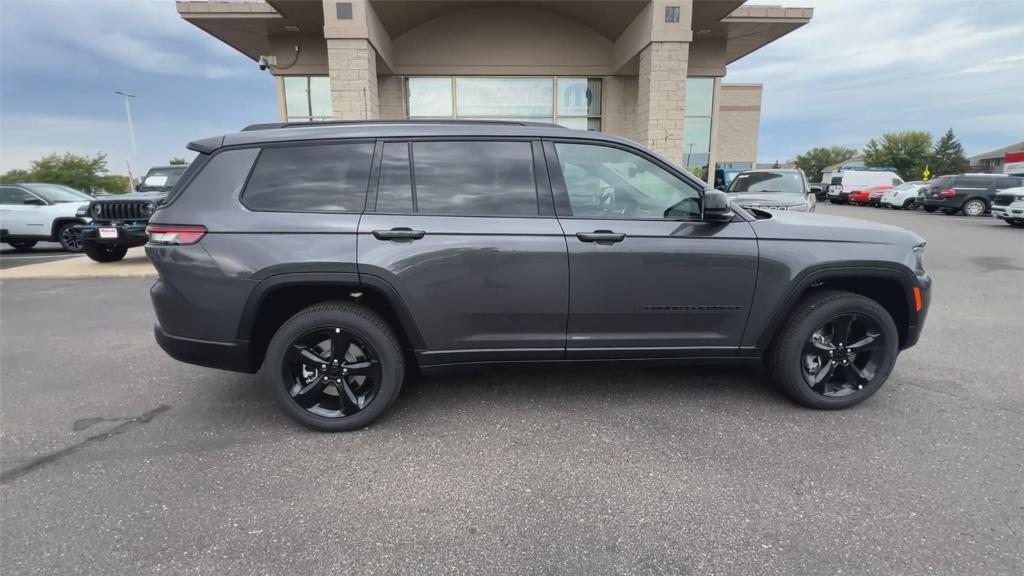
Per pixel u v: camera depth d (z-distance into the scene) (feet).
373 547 7.16
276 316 10.59
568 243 10.04
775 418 10.78
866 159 252.62
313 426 10.43
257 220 9.76
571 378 12.97
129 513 7.91
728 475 8.75
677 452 9.50
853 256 10.55
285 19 37.29
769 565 6.75
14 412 11.46
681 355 10.84
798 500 8.06
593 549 7.08
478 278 10.02
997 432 10.09
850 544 7.09
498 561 6.88
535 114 42.52
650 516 7.75
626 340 10.63
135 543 7.25
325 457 9.50
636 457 9.35
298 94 42.34
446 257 9.91
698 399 11.72
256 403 11.90
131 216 30.81
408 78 41.39
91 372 13.94
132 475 8.94
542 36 41.01
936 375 12.96
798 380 10.94
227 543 7.25
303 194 10.00
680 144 35.42
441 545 7.20
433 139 10.27
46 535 7.41
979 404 11.32
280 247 9.68
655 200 10.59
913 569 6.63
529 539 7.29
